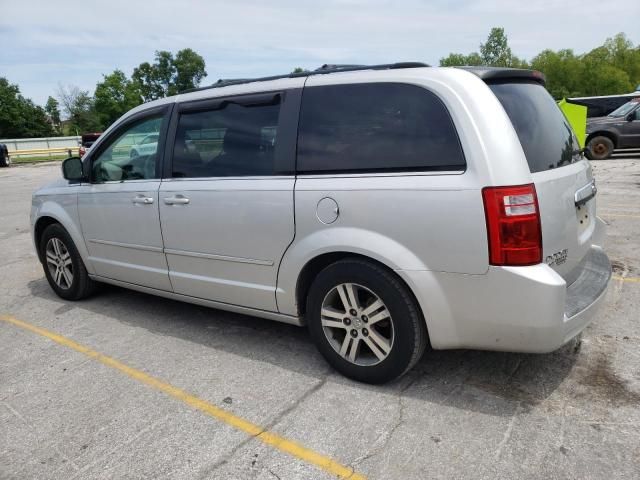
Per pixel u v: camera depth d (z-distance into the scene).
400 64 3.06
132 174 4.29
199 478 2.50
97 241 4.62
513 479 2.36
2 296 5.44
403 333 2.96
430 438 2.67
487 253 2.63
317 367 3.50
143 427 2.93
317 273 3.38
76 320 4.62
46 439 2.87
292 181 3.24
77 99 65.62
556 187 2.84
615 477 2.34
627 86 54.25
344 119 3.09
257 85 3.53
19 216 10.34
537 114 3.07
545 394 3.01
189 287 3.99
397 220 2.84
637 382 3.08
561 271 2.91
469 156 2.66
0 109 66.06
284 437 2.76
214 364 3.63
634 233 6.39
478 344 2.83
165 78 83.62
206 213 3.67
